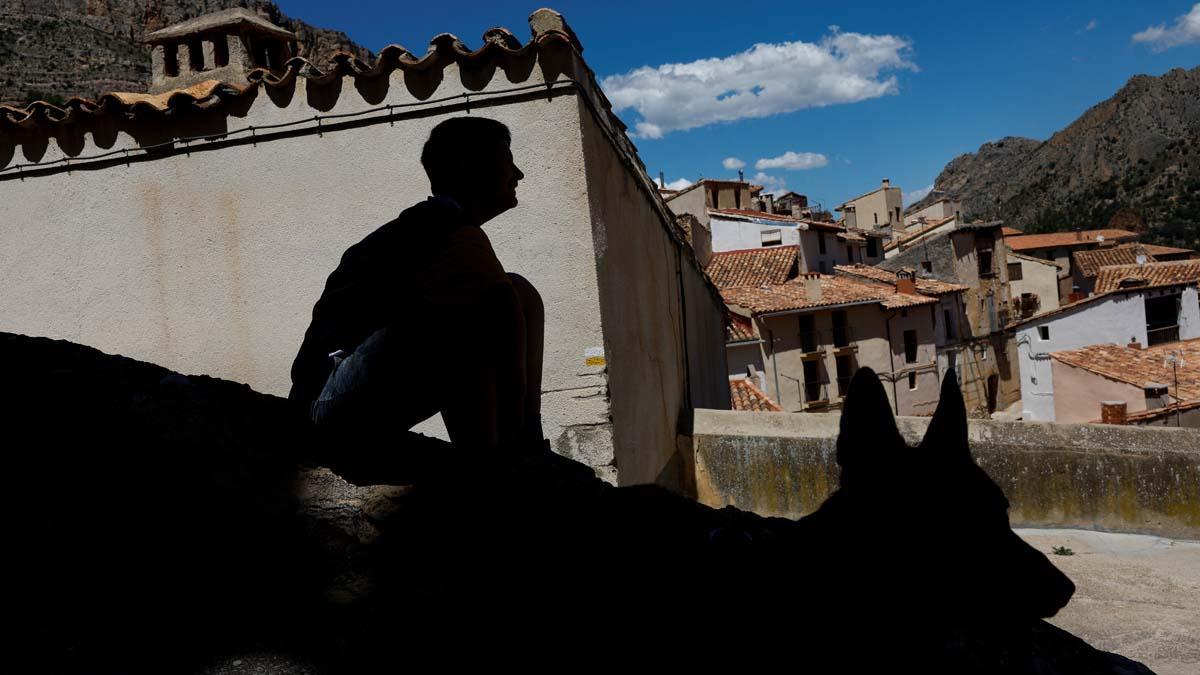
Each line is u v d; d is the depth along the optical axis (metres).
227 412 2.06
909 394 40.50
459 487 1.82
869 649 1.28
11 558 1.76
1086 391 25.16
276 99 5.85
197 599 1.74
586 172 5.40
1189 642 4.48
